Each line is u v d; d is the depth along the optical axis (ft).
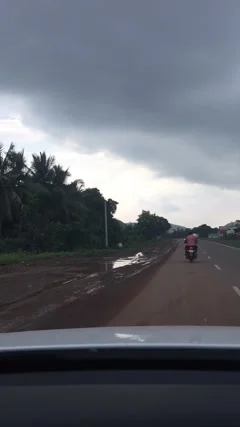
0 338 11.13
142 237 363.15
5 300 48.88
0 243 149.89
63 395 8.16
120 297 48.83
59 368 9.12
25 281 68.28
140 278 68.54
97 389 8.25
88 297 49.93
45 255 133.49
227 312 38.27
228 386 8.21
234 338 10.32
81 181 200.54
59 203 183.11
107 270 87.10
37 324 35.60
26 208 161.17
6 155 156.97
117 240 246.27
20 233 162.50
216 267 87.30
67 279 70.79
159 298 46.78
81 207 197.26
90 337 10.73
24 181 166.81
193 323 34.01
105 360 9.07
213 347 9.18
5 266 98.68
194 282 60.85
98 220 238.48
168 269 83.35
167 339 10.18
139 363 9.04
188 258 104.01
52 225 168.25
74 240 190.70
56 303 46.34
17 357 9.16
